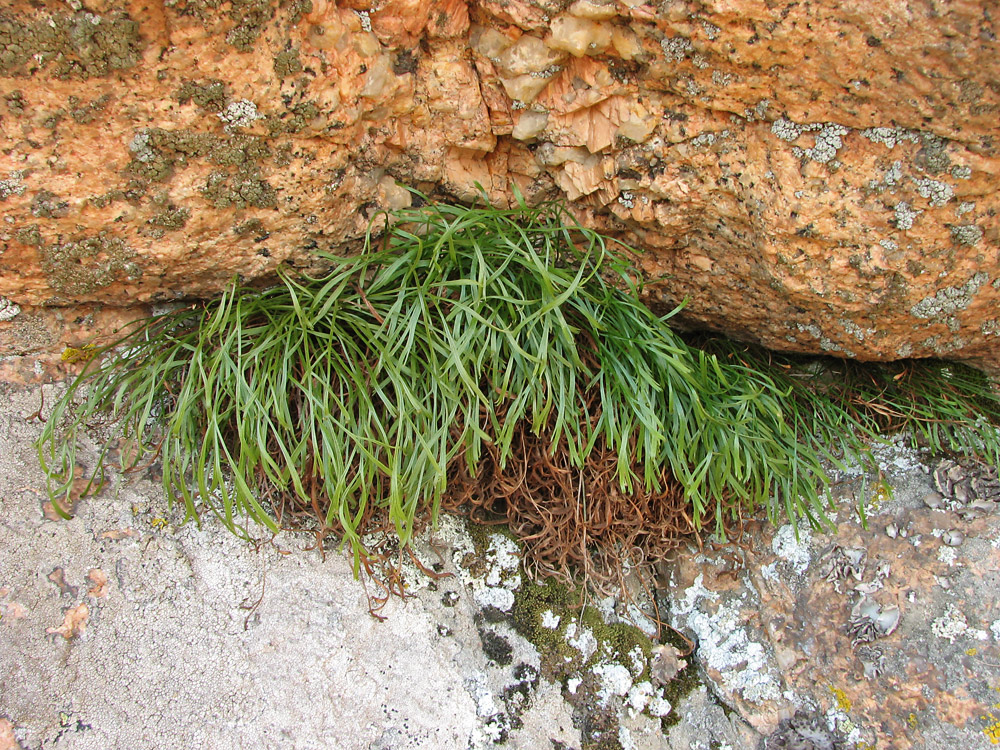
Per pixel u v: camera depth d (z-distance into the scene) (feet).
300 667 0.89
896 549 0.99
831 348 0.99
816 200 0.84
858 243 0.85
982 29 0.72
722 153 0.88
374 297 0.92
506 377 0.90
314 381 0.90
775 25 0.78
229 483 0.94
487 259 0.94
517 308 0.93
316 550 0.94
